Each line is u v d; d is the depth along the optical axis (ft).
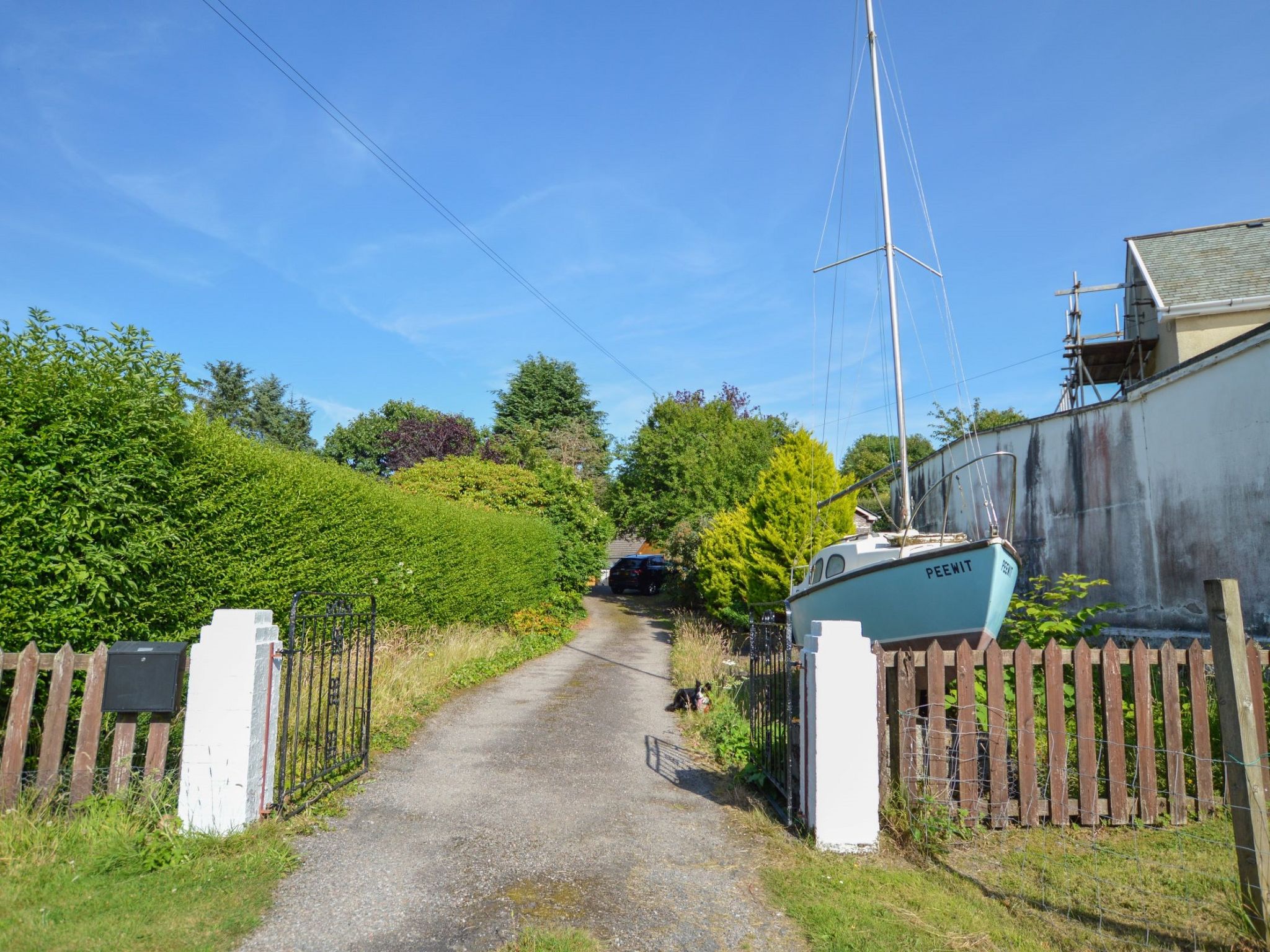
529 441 135.13
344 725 23.94
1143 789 19.25
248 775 17.17
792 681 21.38
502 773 23.58
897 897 15.08
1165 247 53.31
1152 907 14.98
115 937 12.37
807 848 17.61
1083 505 40.01
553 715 32.94
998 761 19.08
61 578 18.62
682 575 94.38
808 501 59.00
